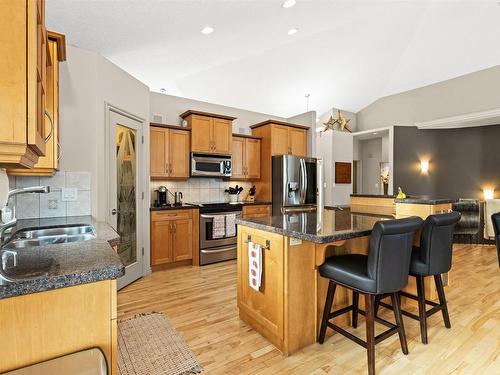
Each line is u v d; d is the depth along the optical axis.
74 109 2.57
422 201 2.55
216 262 4.06
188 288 3.08
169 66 4.19
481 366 1.75
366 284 1.62
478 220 5.68
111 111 2.92
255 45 4.05
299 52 4.68
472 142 6.11
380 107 7.62
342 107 7.88
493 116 5.29
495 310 2.53
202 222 3.94
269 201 4.81
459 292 2.96
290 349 1.87
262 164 5.03
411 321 2.33
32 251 1.18
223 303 2.70
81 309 0.89
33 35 0.81
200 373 1.70
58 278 0.84
